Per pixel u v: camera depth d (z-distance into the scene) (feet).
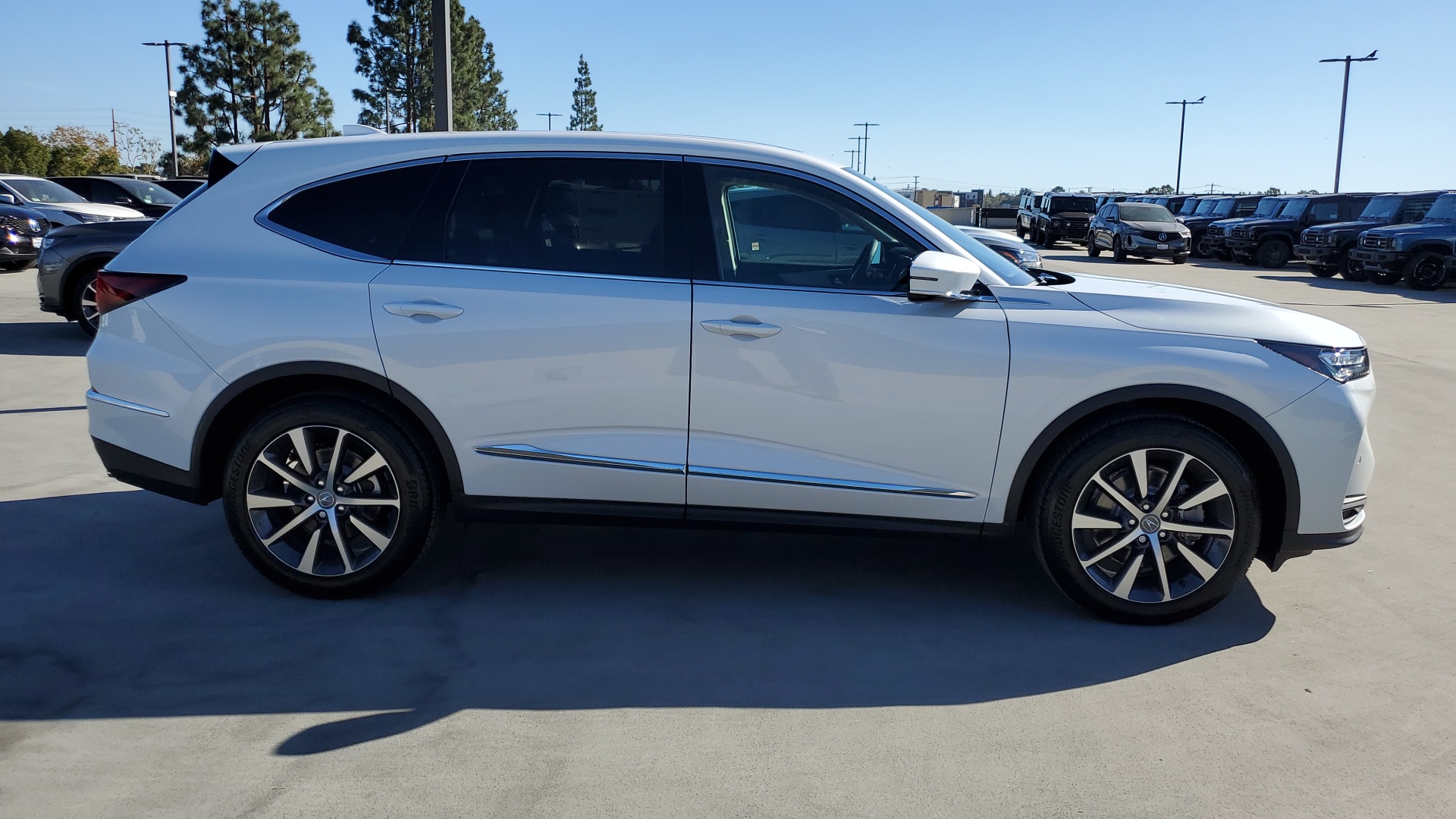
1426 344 39.11
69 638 11.72
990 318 12.19
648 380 12.23
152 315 12.62
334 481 12.66
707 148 12.66
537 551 15.05
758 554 15.07
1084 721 10.21
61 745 9.39
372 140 13.00
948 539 12.76
